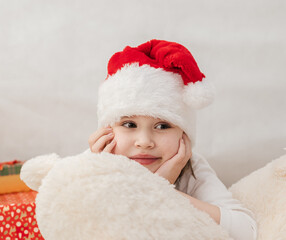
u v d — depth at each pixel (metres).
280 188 0.67
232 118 1.05
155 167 0.68
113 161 0.53
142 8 1.06
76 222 0.49
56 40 1.08
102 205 0.49
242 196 0.74
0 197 0.98
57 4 1.07
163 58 0.66
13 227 0.67
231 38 1.04
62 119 1.10
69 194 0.49
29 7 1.08
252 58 1.04
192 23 1.05
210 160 1.06
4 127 1.10
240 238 0.63
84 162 0.52
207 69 1.05
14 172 1.02
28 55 1.09
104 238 0.48
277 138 1.04
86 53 1.08
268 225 0.64
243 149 1.05
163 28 1.05
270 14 1.03
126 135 0.66
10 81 1.09
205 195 0.72
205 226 0.54
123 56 0.67
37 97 1.10
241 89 1.05
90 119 1.10
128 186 0.51
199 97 0.65
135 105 0.64
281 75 1.04
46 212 0.50
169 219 0.51
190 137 0.71
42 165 0.61
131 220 0.49
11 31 1.08
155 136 0.67
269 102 1.05
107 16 1.07
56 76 1.09
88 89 1.09
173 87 0.66
